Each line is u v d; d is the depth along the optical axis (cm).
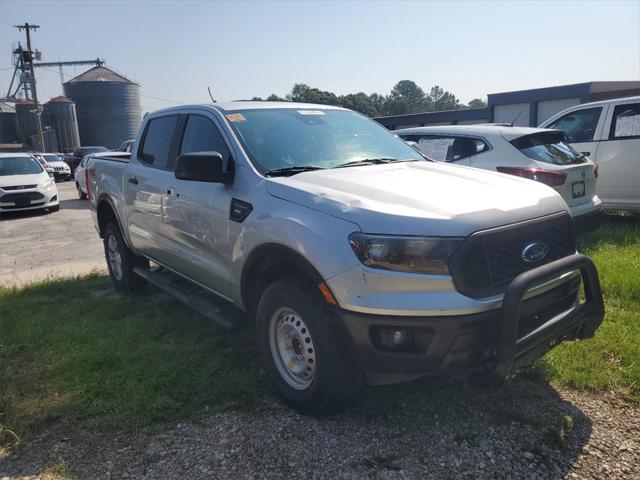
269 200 346
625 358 383
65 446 314
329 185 338
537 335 292
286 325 338
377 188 327
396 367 286
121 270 600
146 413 339
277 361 346
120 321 505
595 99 2283
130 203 539
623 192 825
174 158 473
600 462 285
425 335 279
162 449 308
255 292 377
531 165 667
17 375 400
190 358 414
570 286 335
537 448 298
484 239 284
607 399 342
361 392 320
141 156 537
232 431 322
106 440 319
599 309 330
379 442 307
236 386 371
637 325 434
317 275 303
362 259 286
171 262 483
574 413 329
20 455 308
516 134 699
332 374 306
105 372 397
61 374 396
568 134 890
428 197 310
